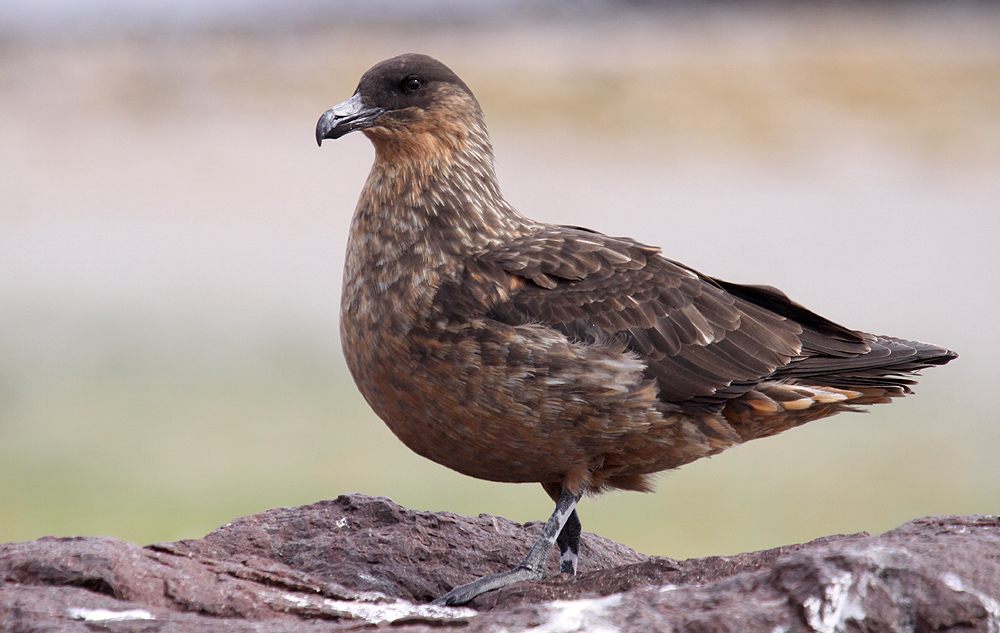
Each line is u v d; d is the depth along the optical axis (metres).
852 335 11.30
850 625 7.62
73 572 8.48
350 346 10.75
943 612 7.64
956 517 9.20
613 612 7.80
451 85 11.30
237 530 10.84
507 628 7.71
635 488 11.38
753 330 10.96
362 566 10.57
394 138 11.16
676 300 10.83
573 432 10.34
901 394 11.38
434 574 10.66
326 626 7.91
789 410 11.02
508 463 10.68
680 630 7.58
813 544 9.08
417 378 10.36
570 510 10.60
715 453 11.12
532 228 11.34
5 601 8.03
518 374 10.11
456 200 11.00
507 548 11.16
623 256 10.95
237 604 8.69
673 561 9.38
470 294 10.41
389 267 10.68
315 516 11.09
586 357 10.16
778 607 7.71
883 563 7.81
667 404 10.65
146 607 8.22
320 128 11.11
